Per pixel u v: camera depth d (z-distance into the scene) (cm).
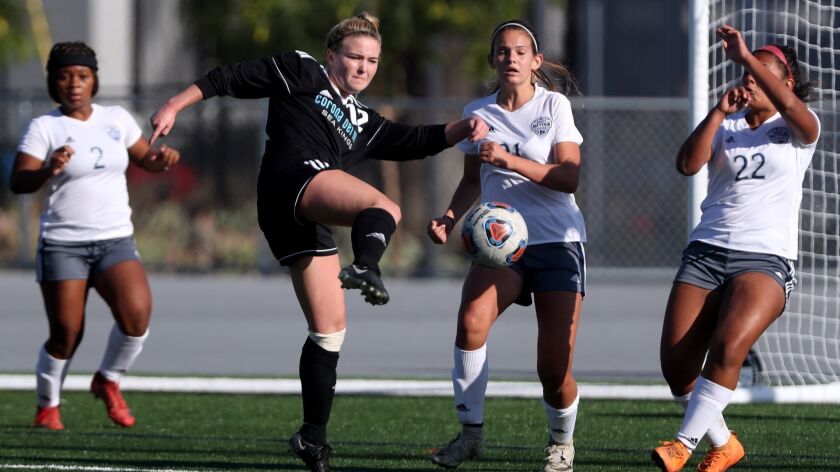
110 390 2794
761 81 2000
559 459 2169
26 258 6900
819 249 5816
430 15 7081
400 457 2430
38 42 7900
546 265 2125
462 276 6800
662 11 7638
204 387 3316
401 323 4984
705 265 2086
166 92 8100
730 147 2102
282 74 2053
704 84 2834
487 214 2095
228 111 7400
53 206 2683
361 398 3244
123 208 2736
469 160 2264
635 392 3134
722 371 1988
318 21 7006
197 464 2345
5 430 2767
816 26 3142
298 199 1989
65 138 2656
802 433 2672
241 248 7131
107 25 8862
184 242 7162
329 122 2061
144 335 2756
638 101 6012
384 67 7494
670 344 2091
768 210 2067
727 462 2086
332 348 2073
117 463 2348
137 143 2759
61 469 2272
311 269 2047
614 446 2542
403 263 7144
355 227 1897
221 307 5525
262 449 2525
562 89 2342
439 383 3231
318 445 2070
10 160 7156
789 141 2073
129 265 2723
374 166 7450
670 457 1988
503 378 3575
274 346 4369
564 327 2109
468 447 2195
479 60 7269
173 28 9269
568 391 2131
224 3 7381
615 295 5991
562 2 7544
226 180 7356
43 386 2781
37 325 4897
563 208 2161
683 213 7025
